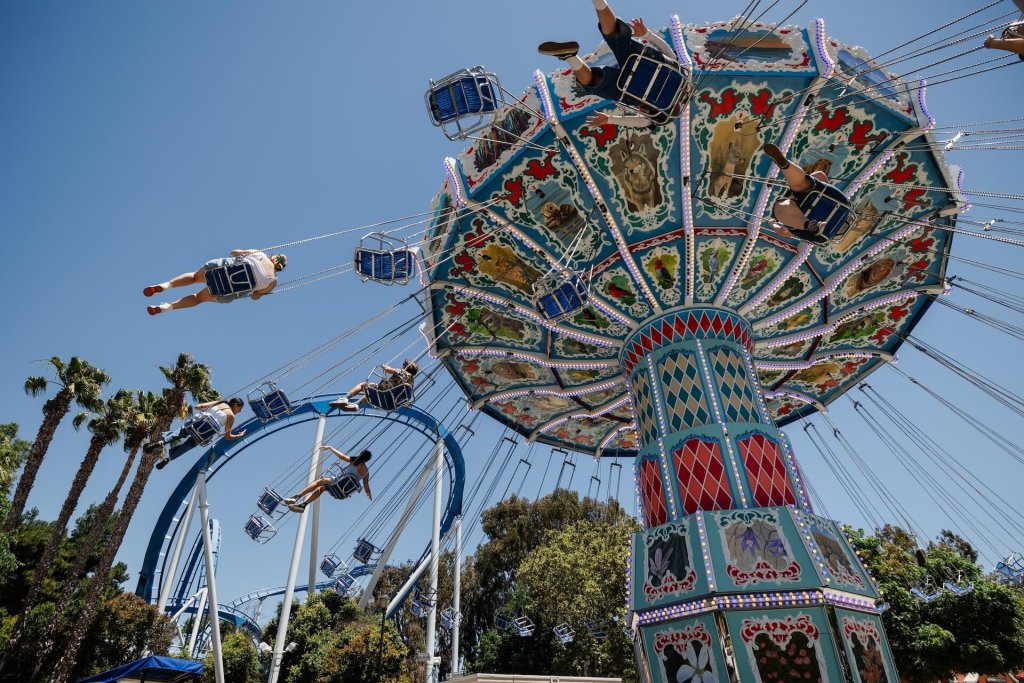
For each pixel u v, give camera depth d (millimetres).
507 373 16969
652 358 13820
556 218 12625
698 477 12062
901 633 23188
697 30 10711
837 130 11398
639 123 8625
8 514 23453
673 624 10609
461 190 12102
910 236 13430
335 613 33719
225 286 8438
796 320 15227
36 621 26297
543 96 11039
